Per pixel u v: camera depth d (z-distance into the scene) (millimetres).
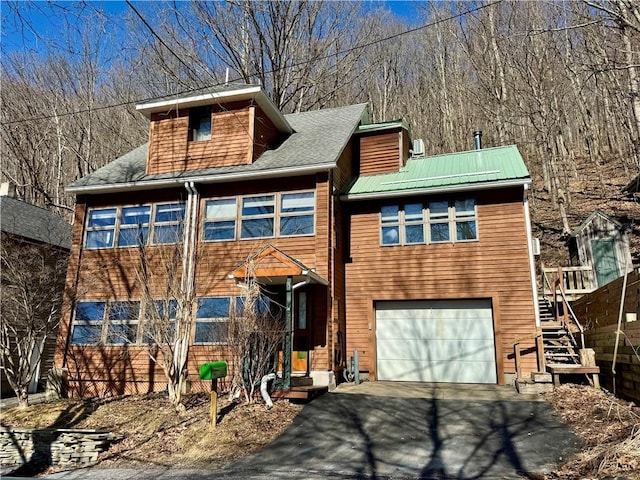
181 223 13172
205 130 14719
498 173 13172
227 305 12547
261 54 24219
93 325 13328
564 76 27594
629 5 12156
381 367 13273
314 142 14430
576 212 24469
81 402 11742
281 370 11547
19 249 14391
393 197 13781
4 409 11406
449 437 7625
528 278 12266
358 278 13727
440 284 12977
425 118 33406
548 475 5828
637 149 20984
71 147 25734
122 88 25969
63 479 7086
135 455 8008
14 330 11906
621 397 8656
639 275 8391
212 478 6457
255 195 13281
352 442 7617
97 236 14172
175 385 10266
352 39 27438
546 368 10914
